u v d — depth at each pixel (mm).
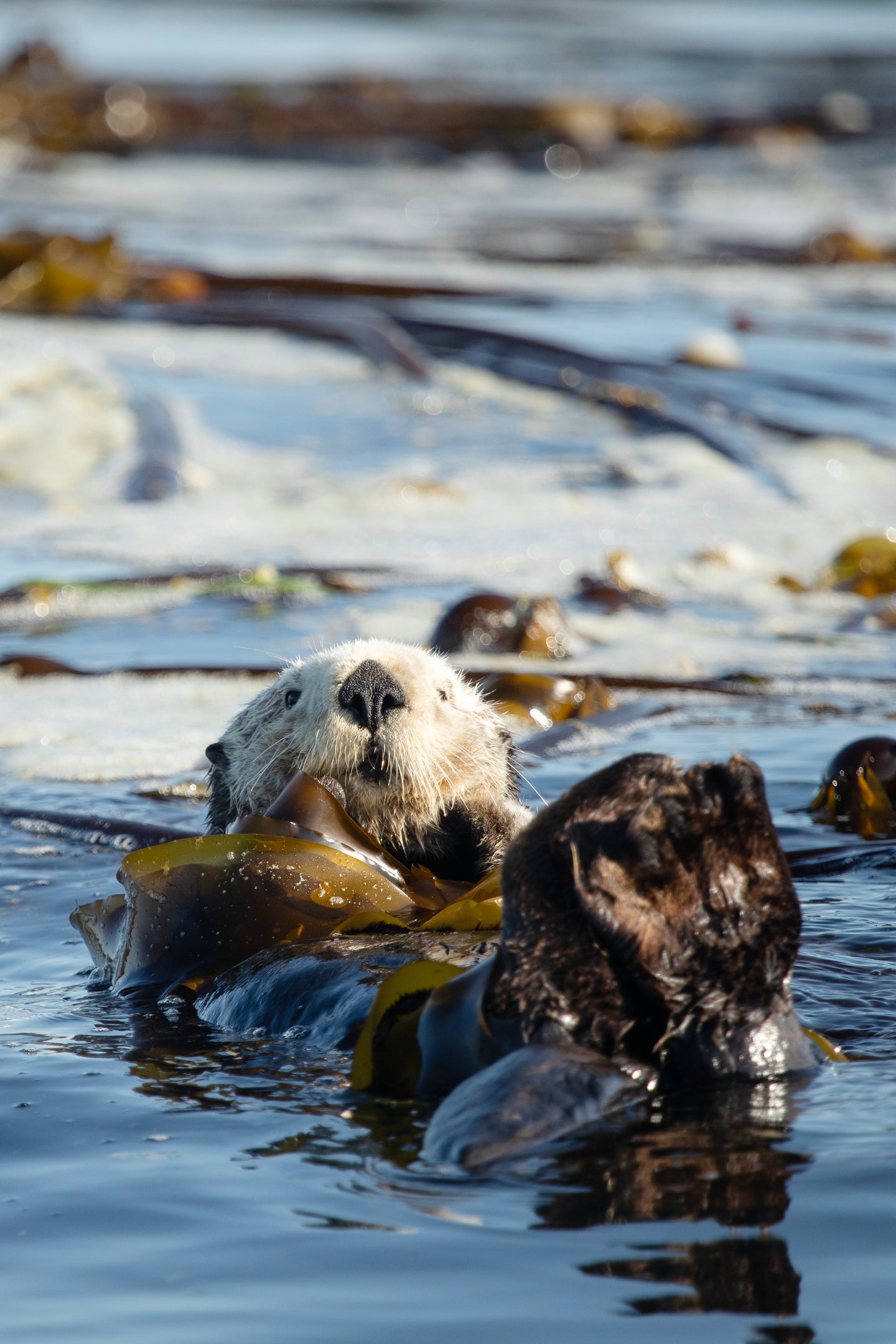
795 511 37875
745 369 53719
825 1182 8531
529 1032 9484
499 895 12734
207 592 30859
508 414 48938
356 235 84625
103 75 143250
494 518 37125
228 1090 10438
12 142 112750
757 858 9398
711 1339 7062
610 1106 9094
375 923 12484
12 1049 11430
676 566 33000
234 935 12789
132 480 40031
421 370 53625
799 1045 9914
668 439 45188
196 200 96750
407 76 150375
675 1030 9586
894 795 18484
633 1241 7961
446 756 13992
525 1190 8508
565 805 9617
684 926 9375
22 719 23062
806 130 130250
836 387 50969
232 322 61719
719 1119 9336
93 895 16016
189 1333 7293
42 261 64188
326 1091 10297
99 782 20047
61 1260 8062
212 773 15930
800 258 78875
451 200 101688
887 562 32219
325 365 55344
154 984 12852
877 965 12875
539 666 25797
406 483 39656
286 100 128250
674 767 9461
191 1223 8430
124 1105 10219
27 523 36594
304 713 13977
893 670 26031
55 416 46156
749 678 25188
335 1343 7168
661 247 83000
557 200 102688
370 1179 8828
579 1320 7258
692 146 128500
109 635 28125
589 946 9492
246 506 38125
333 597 30594
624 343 57750
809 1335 7074
